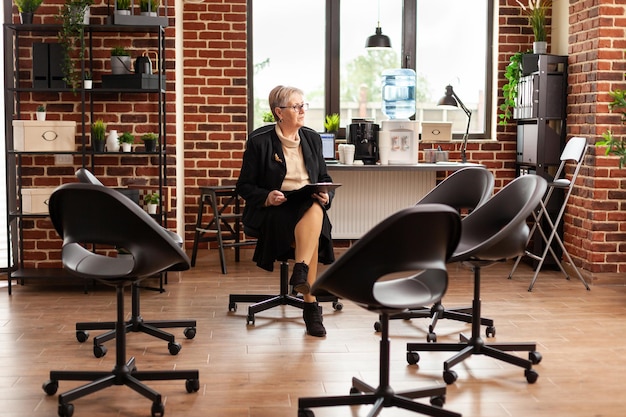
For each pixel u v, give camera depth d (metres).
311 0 7.54
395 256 2.97
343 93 7.62
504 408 3.47
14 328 4.78
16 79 5.99
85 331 4.72
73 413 3.38
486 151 7.48
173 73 6.11
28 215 5.78
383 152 6.73
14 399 3.56
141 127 6.10
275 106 4.93
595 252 6.22
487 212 4.20
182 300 5.55
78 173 4.16
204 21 7.31
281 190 4.91
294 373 3.95
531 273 6.61
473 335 4.04
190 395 3.62
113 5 6.01
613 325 4.92
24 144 5.74
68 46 5.80
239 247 7.17
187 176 7.39
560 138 6.75
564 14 7.05
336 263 2.99
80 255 3.72
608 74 6.15
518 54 7.18
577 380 3.86
